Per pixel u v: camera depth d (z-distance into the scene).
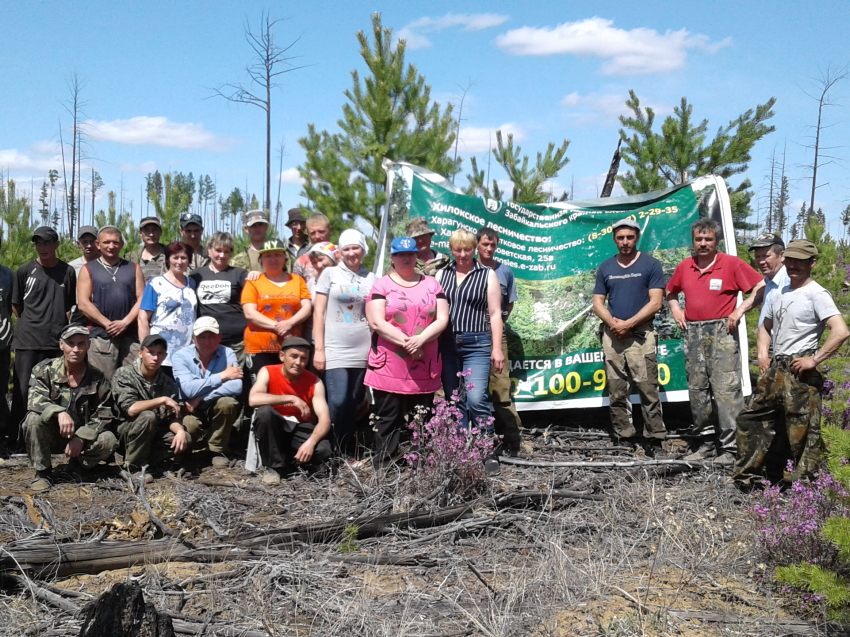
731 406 6.75
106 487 6.07
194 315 7.15
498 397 7.06
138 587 3.29
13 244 9.62
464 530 5.26
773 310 6.03
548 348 7.85
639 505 5.83
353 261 6.73
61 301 7.39
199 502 5.66
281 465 6.35
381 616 4.06
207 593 4.25
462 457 5.75
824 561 4.57
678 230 8.00
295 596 4.20
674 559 4.91
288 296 6.91
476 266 6.68
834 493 4.48
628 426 7.23
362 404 7.21
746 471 6.14
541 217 8.10
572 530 5.37
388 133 10.23
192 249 7.55
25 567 4.38
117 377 6.41
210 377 6.68
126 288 7.27
